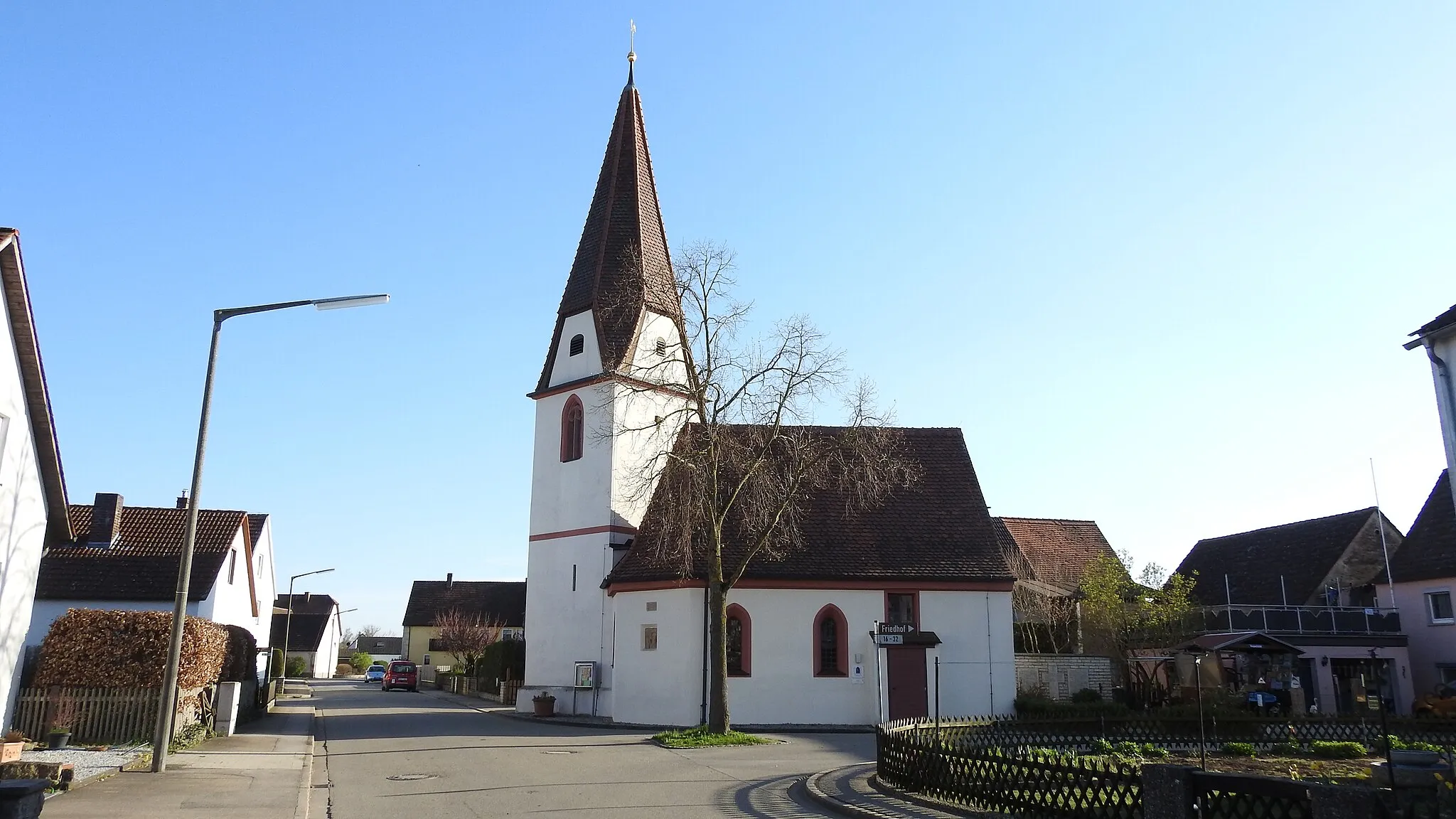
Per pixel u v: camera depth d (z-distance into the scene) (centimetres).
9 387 2027
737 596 3241
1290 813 1001
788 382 2688
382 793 1659
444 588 10212
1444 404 2036
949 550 3397
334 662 11944
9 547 2070
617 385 3597
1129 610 3966
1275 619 3891
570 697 3547
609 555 3550
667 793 1662
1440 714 3138
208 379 1853
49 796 1502
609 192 4028
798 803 1565
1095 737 2412
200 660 2488
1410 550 4194
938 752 1548
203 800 1505
